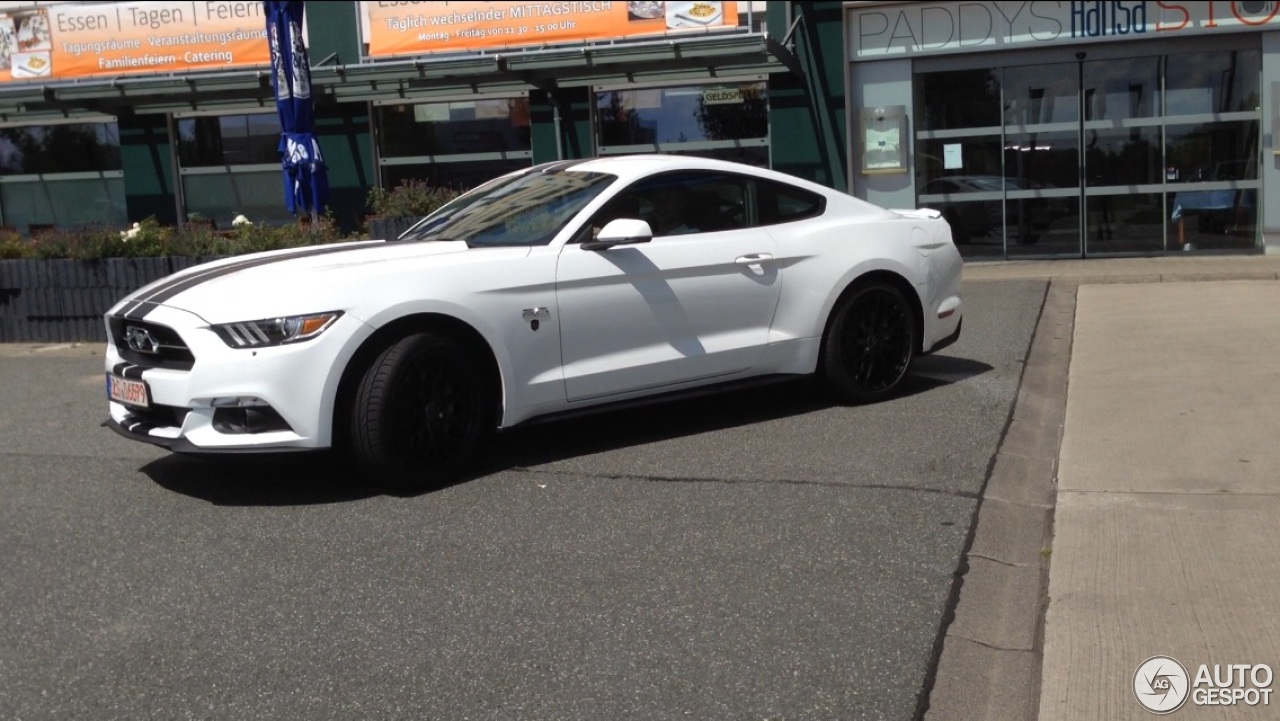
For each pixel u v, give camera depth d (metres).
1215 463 5.58
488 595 4.44
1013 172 15.02
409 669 3.87
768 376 6.79
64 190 17.84
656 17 15.41
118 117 17.30
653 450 6.32
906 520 5.06
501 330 5.80
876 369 7.17
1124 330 9.28
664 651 3.92
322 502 5.63
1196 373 7.50
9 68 17.28
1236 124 14.32
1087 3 14.45
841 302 6.95
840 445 6.25
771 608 4.22
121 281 11.05
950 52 14.89
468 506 5.48
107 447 6.96
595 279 6.09
